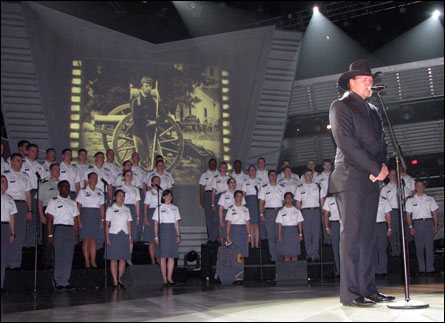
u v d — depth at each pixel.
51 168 7.79
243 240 8.11
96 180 7.59
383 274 8.48
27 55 11.30
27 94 11.28
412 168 13.15
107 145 11.53
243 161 12.41
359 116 3.67
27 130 11.27
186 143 11.98
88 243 7.48
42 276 6.70
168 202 7.51
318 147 13.96
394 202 9.26
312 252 8.77
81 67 11.55
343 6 12.45
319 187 8.63
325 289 5.69
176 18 13.27
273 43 12.71
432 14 12.38
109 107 11.63
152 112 11.85
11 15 11.20
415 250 9.38
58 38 11.44
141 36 13.17
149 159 11.71
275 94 12.77
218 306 3.86
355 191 3.58
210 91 12.30
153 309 3.76
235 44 12.52
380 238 8.47
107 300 4.86
